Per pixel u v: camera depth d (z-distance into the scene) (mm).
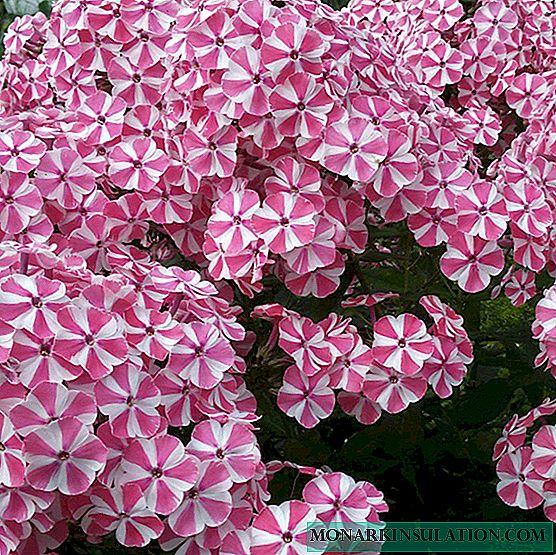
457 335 528
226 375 494
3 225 546
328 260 516
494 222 543
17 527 427
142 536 439
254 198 527
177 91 564
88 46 599
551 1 771
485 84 744
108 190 594
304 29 517
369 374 515
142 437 446
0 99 650
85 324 447
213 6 540
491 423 653
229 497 446
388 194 528
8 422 424
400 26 762
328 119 523
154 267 518
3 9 1217
